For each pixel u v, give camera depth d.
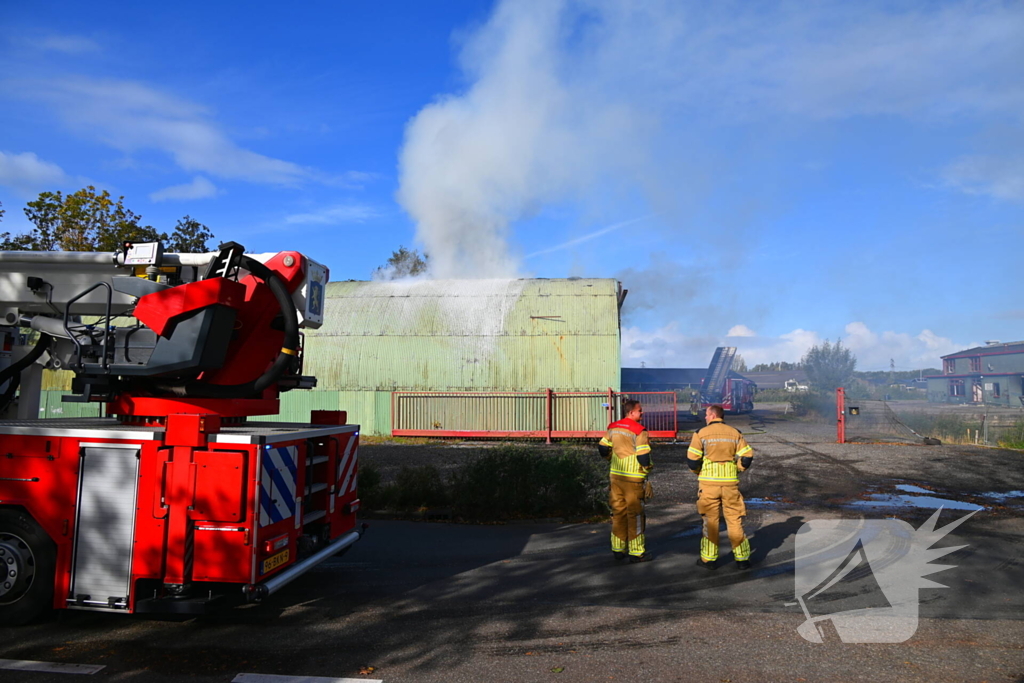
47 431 5.10
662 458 16.00
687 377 53.47
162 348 5.36
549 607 5.63
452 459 15.76
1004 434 19.91
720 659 4.46
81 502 4.98
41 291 6.28
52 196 22.62
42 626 5.18
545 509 9.56
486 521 9.28
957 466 13.99
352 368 22.36
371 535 8.48
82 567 4.95
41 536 5.05
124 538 4.89
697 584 6.26
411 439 21.27
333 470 6.18
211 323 5.36
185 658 4.54
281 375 5.89
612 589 6.14
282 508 5.10
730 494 6.73
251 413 5.97
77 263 6.21
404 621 5.30
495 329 22.25
